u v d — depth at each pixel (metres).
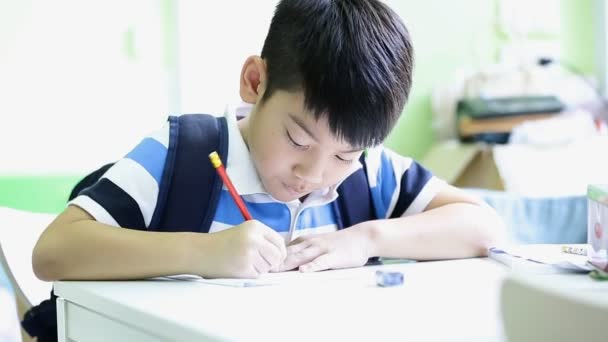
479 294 0.58
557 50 2.89
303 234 0.96
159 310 0.53
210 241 0.73
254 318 0.49
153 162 0.89
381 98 0.81
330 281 0.68
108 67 2.06
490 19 2.84
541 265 0.73
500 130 2.61
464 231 0.90
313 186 0.85
